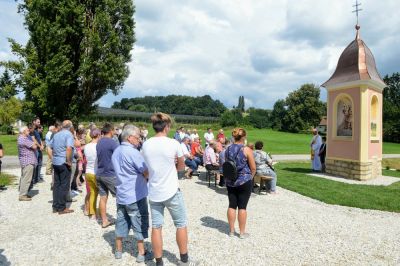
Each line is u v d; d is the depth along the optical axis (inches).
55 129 382.9
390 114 2215.8
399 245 226.8
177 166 181.6
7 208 305.6
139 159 186.7
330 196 377.4
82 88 913.5
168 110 5541.3
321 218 290.7
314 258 201.8
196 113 5492.1
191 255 201.8
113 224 259.1
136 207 186.9
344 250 216.1
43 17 828.6
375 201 355.3
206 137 680.4
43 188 398.0
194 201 345.7
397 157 1074.7
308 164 724.7
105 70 880.3
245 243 224.4
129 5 950.4
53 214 287.3
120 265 186.2
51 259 193.6
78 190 383.2
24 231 242.2
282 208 324.8
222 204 334.0
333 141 560.1
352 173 518.6
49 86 836.0
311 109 3129.9
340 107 553.0
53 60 817.5
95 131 268.2
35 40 847.7
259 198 371.2
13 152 836.6
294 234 245.8
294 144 1526.8
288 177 513.0
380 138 559.8
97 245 215.8
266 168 397.4
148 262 190.4
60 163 283.1
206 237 234.8
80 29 858.8
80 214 287.6
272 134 2546.8
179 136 681.6
